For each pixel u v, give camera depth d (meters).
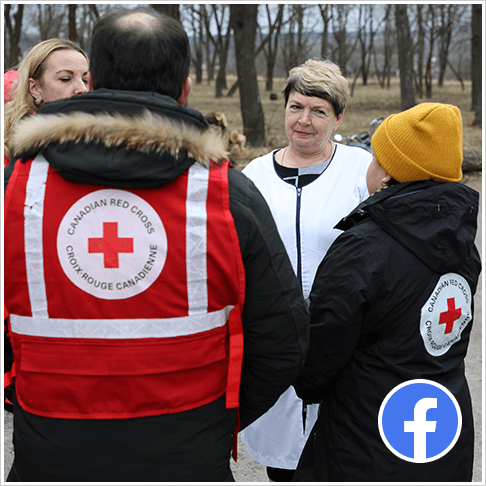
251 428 2.11
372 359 1.37
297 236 2.00
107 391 1.12
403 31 16.69
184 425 1.14
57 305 1.10
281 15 30.36
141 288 1.10
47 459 1.13
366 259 1.32
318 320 1.37
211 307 1.14
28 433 1.15
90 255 1.09
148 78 1.12
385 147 1.42
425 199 1.33
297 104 1.94
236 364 1.18
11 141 1.14
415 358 1.35
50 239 1.09
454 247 1.34
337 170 2.03
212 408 1.18
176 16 9.90
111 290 1.09
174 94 1.16
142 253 1.09
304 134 1.97
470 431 1.42
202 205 1.11
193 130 1.10
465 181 8.32
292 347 1.21
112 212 1.09
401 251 1.33
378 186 1.51
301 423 1.99
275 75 48.91
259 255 1.15
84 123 1.04
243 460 2.54
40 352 1.12
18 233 1.09
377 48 51.09
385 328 1.35
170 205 1.09
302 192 2.02
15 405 1.20
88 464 1.13
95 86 1.16
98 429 1.12
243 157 9.05
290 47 33.78
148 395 1.12
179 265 1.10
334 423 1.44
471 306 1.44
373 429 1.36
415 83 31.88
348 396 1.40
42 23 28.08
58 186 1.09
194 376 1.15
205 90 34.59
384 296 1.32
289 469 2.05
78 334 1.11
